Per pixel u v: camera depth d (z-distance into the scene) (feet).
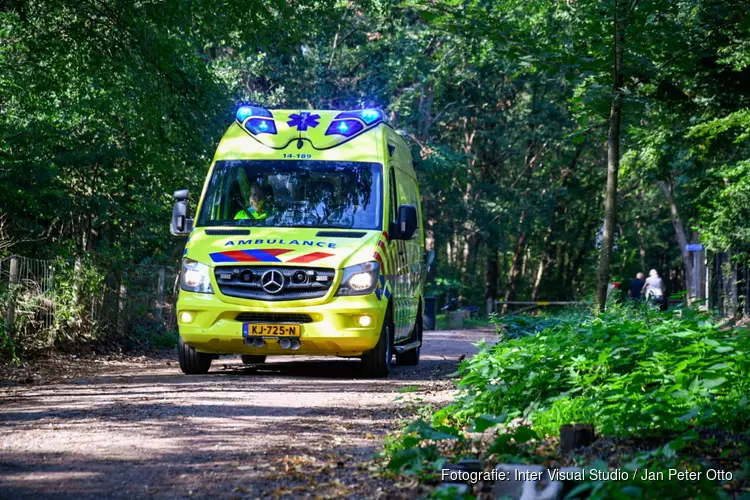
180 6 60.64
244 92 109.70
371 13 114.11
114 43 62.23
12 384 39.22
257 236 42.68
